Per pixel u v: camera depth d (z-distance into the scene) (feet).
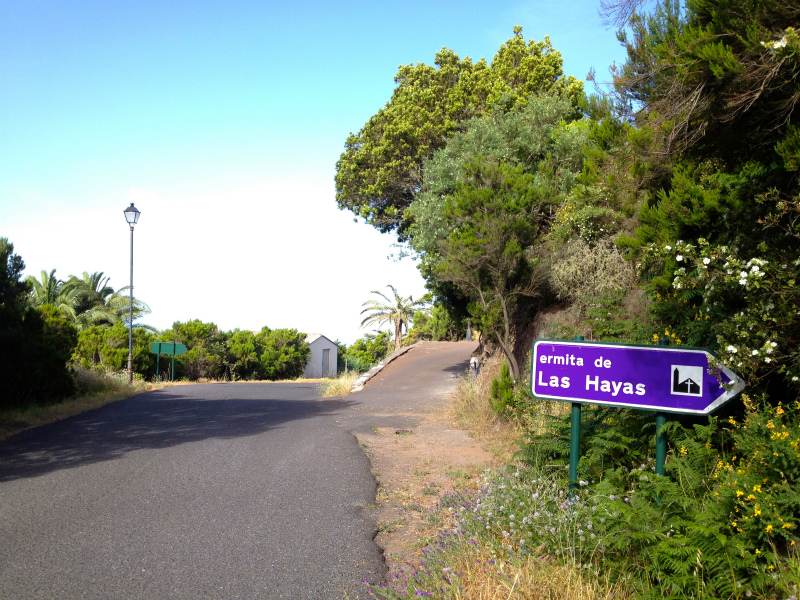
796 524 11.47
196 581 14.60
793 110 16.25
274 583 14.48
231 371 122.31
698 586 11.20
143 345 98.94
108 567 15.46
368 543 17.31
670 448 17.52
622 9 21.33
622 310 23.88
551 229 45.68
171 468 26.78
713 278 15.56
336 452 30.50
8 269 45.37
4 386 44.32
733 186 19.31
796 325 14.37
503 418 34.04
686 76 17.54
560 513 14.70
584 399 16.34
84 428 37.83
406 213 76.23
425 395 58.23
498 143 59.67
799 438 12.26
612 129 24.00
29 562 15.79
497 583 12.34
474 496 19.48
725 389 14.28
